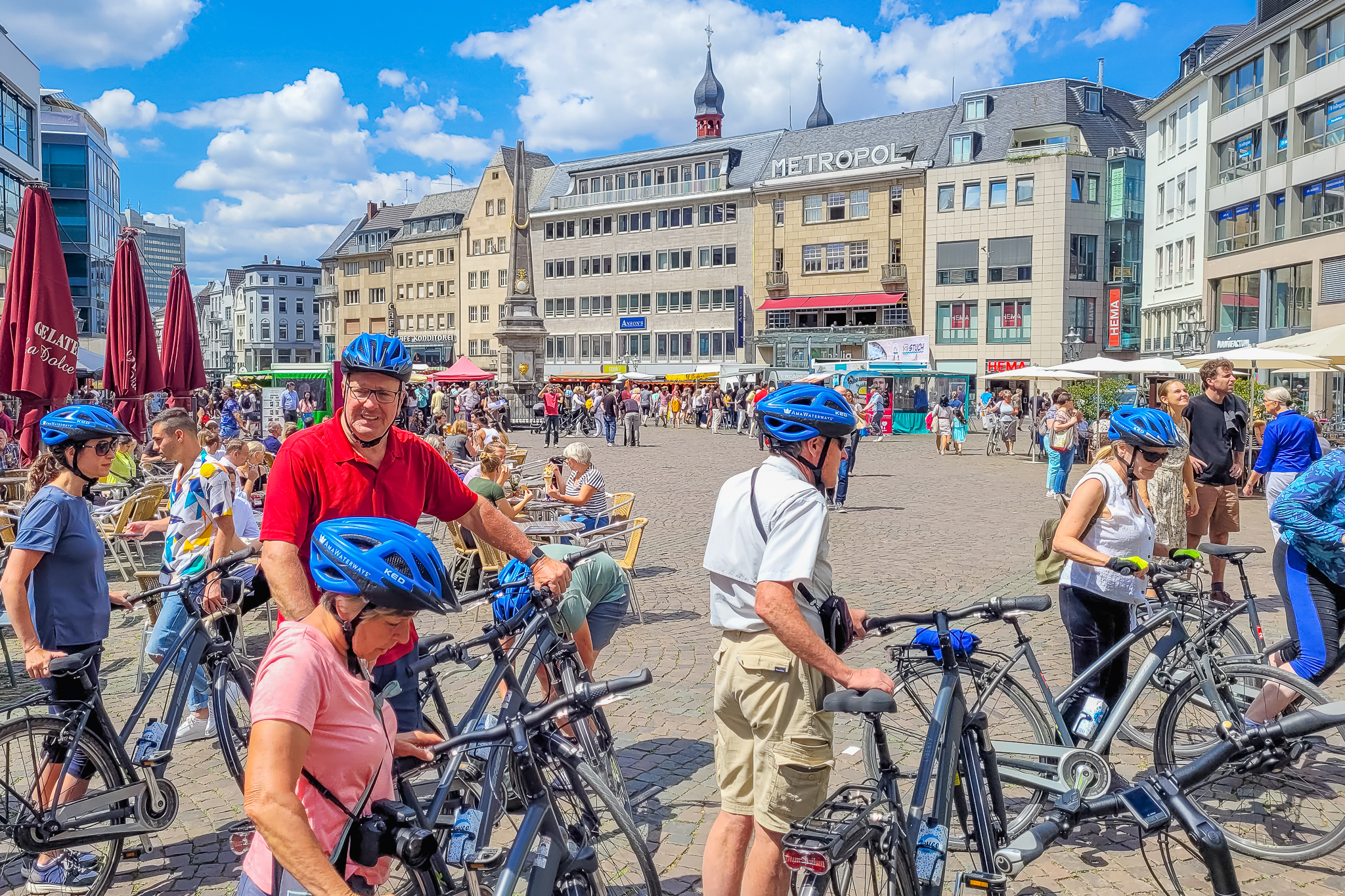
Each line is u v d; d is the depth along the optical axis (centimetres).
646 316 7250
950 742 334
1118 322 5497
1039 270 5681
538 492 1311
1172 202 4794
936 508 1595
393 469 363
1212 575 841
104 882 392
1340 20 3356
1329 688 598
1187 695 426
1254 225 3909
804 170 6519
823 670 288
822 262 6438
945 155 5997
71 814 380
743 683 311
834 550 1178
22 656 761
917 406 4144
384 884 267
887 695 278
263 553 342
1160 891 377
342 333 9838
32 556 389
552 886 273
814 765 307
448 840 262
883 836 282
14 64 3794
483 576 907
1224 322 4153
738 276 6800
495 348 8362
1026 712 406
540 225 7819
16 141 3894
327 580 220
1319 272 3462
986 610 351
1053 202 5622
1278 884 381
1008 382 5769
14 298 1062
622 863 302
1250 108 3897
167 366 1856
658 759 517
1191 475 730
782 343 6469
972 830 338
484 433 1861
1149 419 434
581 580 522
